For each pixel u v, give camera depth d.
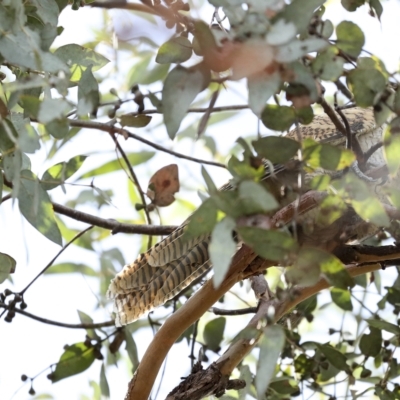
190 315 6.64
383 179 6.98
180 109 4.86
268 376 4.34
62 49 6.21
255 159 4.75
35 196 5.63
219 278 4.18
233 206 4.35
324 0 4.76
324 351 7.58
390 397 7.41
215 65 4.81
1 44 5.11
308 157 4.82
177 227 8.43
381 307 8.20
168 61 5.19
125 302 8.32
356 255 7.00
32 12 5.90
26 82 5.02
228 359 6.75
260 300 7.71
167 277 8.23
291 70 4.69
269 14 4.75
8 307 7.77
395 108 5.19
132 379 6.83
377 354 7.71
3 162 5.36
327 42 4.81
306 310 8.41
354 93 5.11
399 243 7.01
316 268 4.48
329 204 4.82
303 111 5.02
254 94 4.62
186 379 6.75
